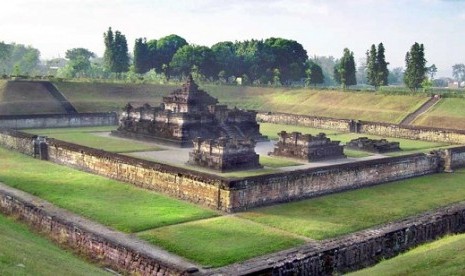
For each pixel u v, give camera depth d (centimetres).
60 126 8412
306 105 11019
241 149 5088
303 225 3372
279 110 11119
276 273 2345
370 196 4247
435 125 8631
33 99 9550
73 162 5081
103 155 4697
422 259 2422
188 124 6600
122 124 7444
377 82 11825
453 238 3120
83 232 2886
